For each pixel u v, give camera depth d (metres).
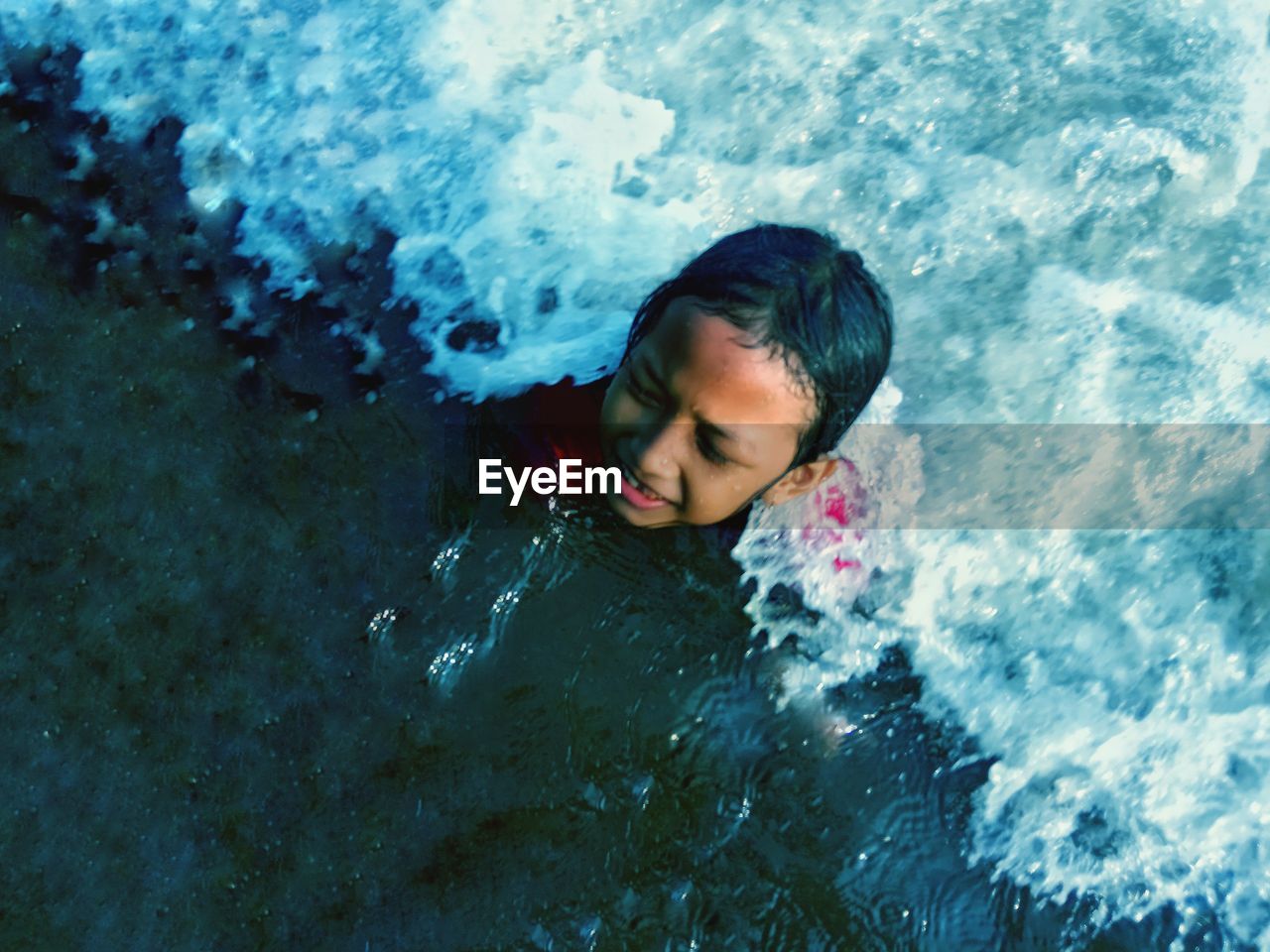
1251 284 1.29
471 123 1.29
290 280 1.22
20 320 1.17
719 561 1.13
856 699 1.10
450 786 1.04
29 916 0.98
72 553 1.09
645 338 1.01
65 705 1.05
